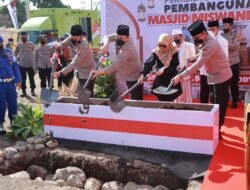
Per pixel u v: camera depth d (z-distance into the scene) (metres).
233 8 7.59
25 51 10.25
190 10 7.97
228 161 4.56
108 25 8.85
